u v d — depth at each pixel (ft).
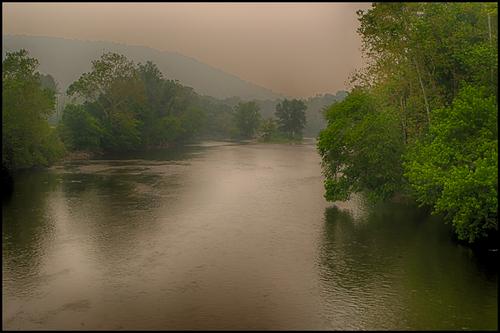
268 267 87.04
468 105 95.76
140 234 109.09
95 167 243.60
